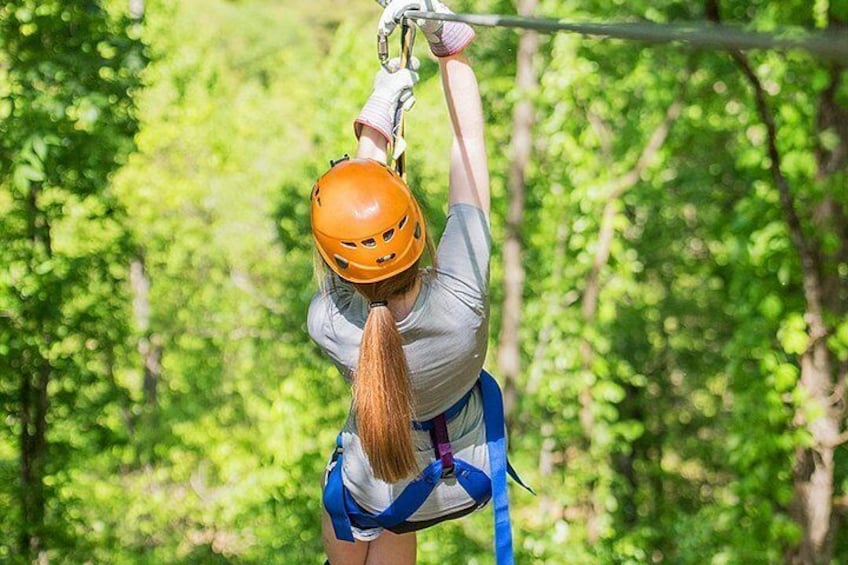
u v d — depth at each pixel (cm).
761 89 796
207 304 2331
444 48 299
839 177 910
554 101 1400
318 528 1490
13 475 1111
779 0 850
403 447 262
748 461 982
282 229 2028
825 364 963
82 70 940
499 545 291
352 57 2059
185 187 2267
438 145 1902
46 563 1143
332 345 282
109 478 1638
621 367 1609
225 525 1773
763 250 959
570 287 1593
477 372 287
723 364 1995
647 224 1855
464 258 279
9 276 996
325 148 2044
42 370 1084
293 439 1524
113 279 1104
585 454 1562
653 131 1463
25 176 902
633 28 170
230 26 3975
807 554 992
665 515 1919
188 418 2031
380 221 261
